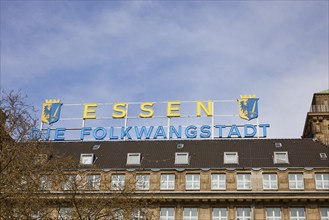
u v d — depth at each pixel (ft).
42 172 102.68
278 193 147.74
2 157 95.14
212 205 150.20
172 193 150.82
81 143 181.88
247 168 152.97
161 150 170.81
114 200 109.19
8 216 93.35
